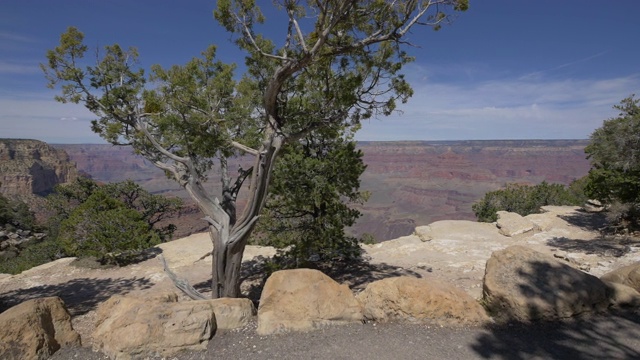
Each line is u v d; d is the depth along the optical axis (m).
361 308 6.67
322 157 12.88
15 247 42.38
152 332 5.55
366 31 9.18
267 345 5.73
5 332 5.43
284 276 6.73
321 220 12.43
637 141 14.08
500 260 7.19
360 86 10.16
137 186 37.34
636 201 16.12
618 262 11.80
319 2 8.02
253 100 10.20
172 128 9.73
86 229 18.16
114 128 10.60
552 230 17.94
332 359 5.29
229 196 10.68
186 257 18.02
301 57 8.55
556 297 6.29
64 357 5.68
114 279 15.77
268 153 9.45
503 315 6.39
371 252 17.08
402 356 5.32
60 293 14.25
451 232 19.08
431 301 6.39
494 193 33.78
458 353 5.38
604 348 5.32
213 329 6.04
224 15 8.96
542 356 5.21
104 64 10.82
